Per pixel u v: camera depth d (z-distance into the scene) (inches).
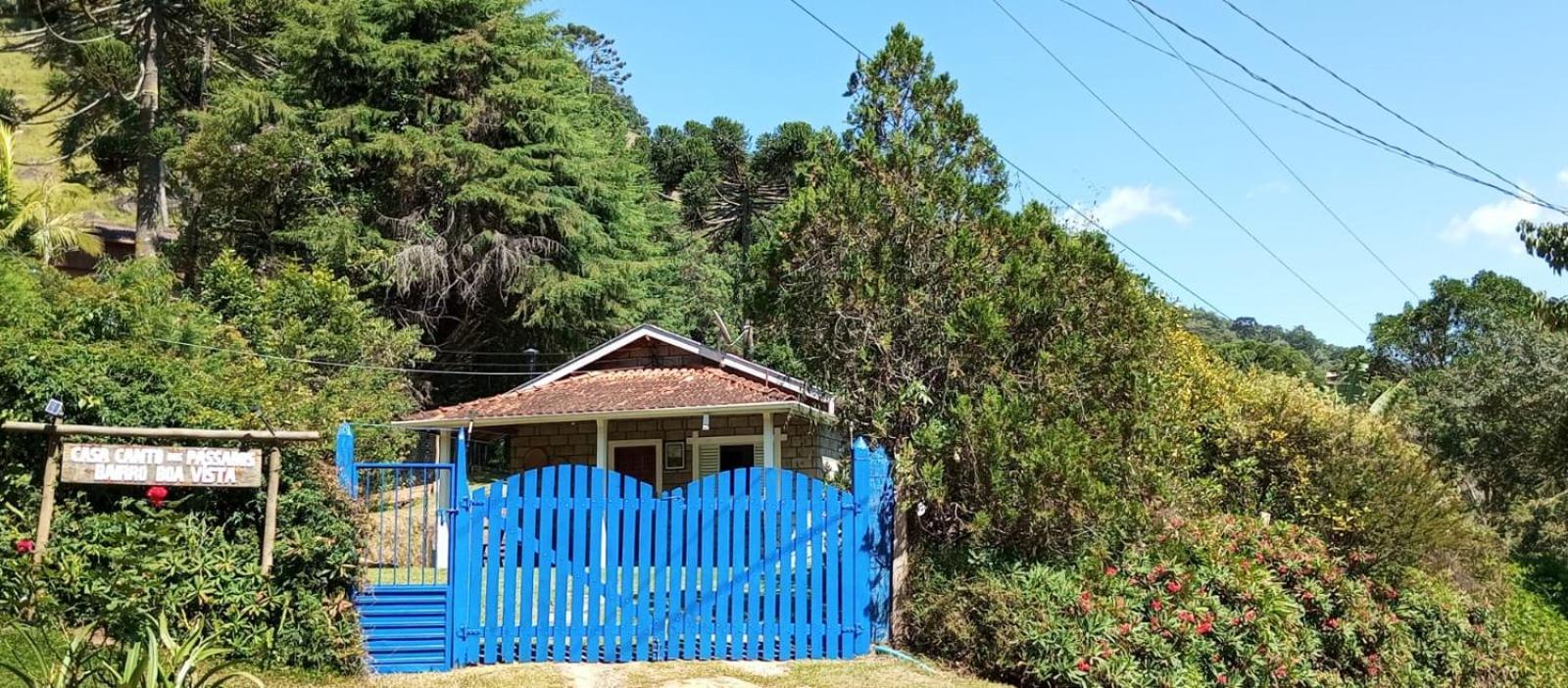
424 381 1141.7
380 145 1095.0
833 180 404.8
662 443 757.9
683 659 337.1
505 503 332.5
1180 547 379.6
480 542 327.9
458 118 1170.0
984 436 364.5
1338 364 2372.0
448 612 320.8
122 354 329.1
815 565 350.0
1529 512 1172.5
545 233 1187.9
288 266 914.7
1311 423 567.2
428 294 1115.9
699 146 2028.8
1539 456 1116.5
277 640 296.5
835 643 346.9
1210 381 584.7
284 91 1164.5
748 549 347.6
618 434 764.0
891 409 393.1
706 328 1579.7
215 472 295.3
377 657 312.5
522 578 329.1
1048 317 394.3
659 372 782.5
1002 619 336.8
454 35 1179.3
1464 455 1172.5
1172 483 434.6
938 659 348.8
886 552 363.3
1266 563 426.6
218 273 872.3
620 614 335.0
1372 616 437.4
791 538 350.3
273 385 584.1
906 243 401.7
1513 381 1131.9
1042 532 366.3
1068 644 325.1
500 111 1175.6
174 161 1148.5
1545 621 674.2
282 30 1216.2
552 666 320.2
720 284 1633.9
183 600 285.9
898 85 429.4
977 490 369.7
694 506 345.7
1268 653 364.2
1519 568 824.9
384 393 788.0
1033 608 337.4
